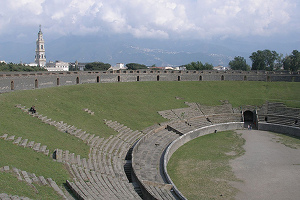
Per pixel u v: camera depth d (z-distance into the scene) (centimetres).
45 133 4219
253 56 15888
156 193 3347
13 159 3027
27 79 6556
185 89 9938
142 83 9725
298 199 3597
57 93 6606
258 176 4338
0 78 5747
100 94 7694
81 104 6481
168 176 3931
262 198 3628
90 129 5241
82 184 2995
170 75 11000
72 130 4803
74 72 8488
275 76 11475
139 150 5116
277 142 6303
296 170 4578
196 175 4366
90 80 8925
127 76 10025
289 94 9631
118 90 8512
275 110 8475
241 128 7700
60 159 3509
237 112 8594
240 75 11625
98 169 3684
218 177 4297
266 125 7531
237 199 3603
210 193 3769
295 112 8119
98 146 4588
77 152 3997
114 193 2977
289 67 15038
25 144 3525
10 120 4178
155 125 6719
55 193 2597
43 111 5200
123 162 4447
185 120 7500
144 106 7794
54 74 7556
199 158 5150
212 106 8831
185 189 3881
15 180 2548
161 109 7912
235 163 4900
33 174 2842
